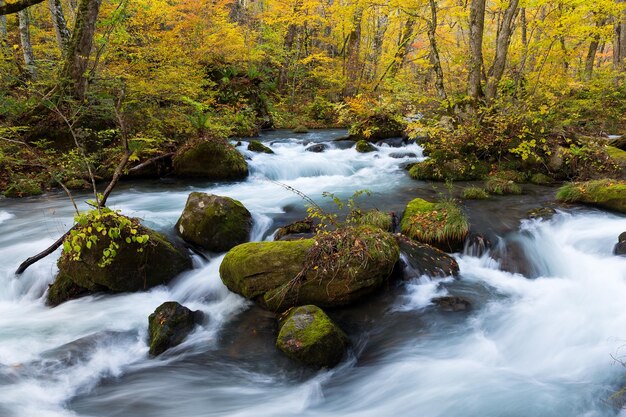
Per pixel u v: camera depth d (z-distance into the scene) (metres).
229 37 18.84
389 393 3.92
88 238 5.29
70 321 5.03
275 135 17.70
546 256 6.32
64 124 10.70
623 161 9.38
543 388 3.82
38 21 19.08
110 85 11.45
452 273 5.87
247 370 4.26
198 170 11.04
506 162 10.56
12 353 4.38
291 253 5.05
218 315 5.17
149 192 10.02
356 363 4.35
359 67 23.08
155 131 11.09
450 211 6.80
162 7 15.51
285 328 4.40
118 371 4.26
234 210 6.90
